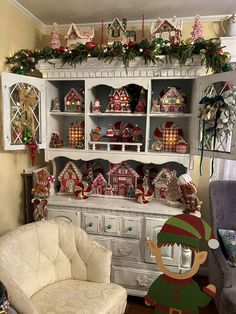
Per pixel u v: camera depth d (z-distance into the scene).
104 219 1.95
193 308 1.46
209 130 1.70
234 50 2.03
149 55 1.72
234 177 2.20
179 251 1.82
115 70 1.88
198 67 1.77
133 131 2.11
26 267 1.49
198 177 2.28
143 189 2.00
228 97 1.56
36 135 1.99
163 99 1.97
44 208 2.03
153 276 1.88
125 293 1.56
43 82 1.99
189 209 1.83
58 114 2.10
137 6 1.92
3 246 1.39
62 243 1.69
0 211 1.89
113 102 2.02
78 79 1.97
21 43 2.04
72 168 2.16
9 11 1.87
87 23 2.26
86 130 2.01
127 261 1.94
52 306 1.35
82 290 1.50
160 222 1.85
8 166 1.96
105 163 2.34
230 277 1.53
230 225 1.91
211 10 1.98
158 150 2.02
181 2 1.84
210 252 1.90
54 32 2.00
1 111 1.83
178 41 1.81
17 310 1.17
